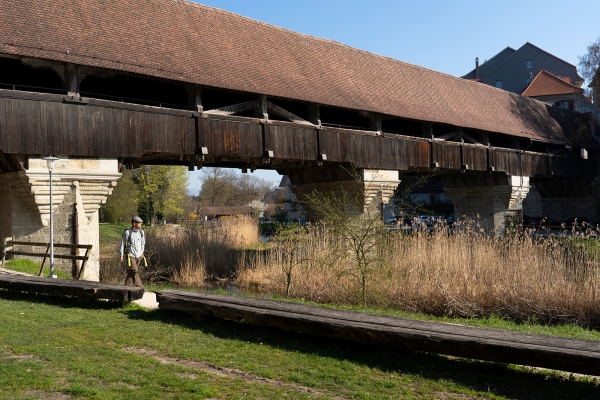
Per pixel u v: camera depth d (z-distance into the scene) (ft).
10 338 18.39
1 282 27.43
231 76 44.80
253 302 20.95
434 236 36.96
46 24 36.86
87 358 16.29
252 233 68.44
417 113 59.41
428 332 16.37
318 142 51.80
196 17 49.62
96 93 41.50
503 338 15.62
